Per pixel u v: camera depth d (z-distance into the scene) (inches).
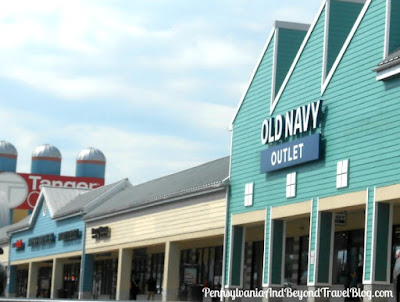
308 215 1584.6
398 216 1489.9
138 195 2420.0
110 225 2463.1
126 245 2338.8
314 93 1565.0
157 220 2165.4
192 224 1985.7
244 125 1818.4
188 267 2207.2
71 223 2787.9
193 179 2132.1
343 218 1595.7
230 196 1838.1
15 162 4534.9
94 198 2733.8
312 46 1592.0
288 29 1744.6
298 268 1825.8
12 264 3376.0
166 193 2135.8
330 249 1509.6
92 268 2645.2
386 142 1352.1
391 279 1517.0
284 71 1731.1
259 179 1732.3
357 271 1640.0
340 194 1454.2
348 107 1457.9
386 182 1341.0
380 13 1402.6
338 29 1558.8
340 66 1494.8
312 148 1530.5
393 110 1343.5
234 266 1804.9
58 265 2913.4
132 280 2396.7
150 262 2513.5
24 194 4441.4
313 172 1541.6
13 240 3400.6
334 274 1715.1
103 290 2822.3
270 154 1680.6
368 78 1412.4
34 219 3166.8
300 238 1827.0
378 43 1397.6
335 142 1485.0
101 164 4571.9
